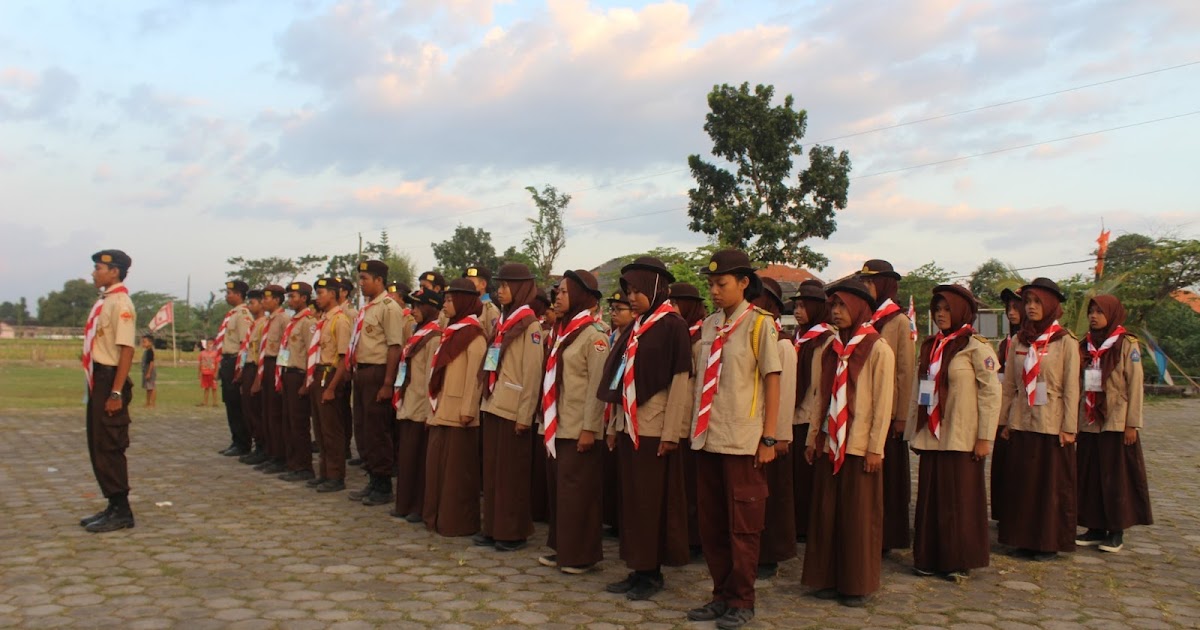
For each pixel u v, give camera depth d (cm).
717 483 482
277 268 5931
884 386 502
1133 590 544
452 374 663
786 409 476
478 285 854
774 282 693
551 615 475
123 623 439
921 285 3186
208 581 520
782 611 495
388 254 4603
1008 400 652
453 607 484
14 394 2050
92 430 644
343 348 820
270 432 954
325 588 514
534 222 3170
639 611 487
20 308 10950
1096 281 2669
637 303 522
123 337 646
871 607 504
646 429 512
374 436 788
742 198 2573
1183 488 924
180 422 1479
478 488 677
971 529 560
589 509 562
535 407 628
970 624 472
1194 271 2577
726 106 2545
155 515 705
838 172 2566
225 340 1066
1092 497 664
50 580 514
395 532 671
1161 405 2166
